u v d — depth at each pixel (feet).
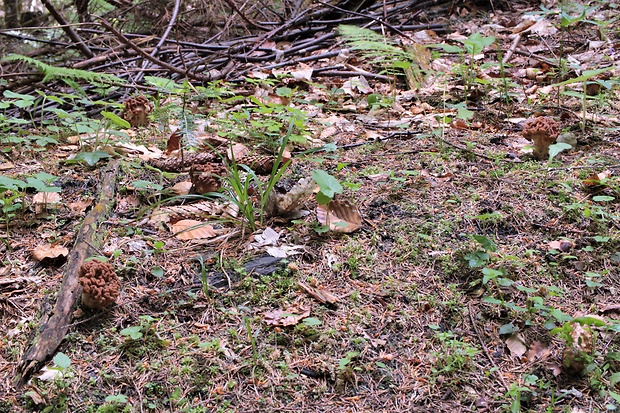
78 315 9.02
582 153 13.70
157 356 8.45
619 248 10.34
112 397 7.60
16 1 27.63
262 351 8.53
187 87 15.53
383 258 10.35
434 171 13.11
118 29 26.48
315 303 9.34
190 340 8.68
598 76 17.94
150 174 13.26
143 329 8.77
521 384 8.07
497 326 9.05
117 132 14.11
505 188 12.19
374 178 12.89
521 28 23.56
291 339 8.71
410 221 11.23
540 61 19.85
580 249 10.39
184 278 9.84
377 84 20.12
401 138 15.28
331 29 26.12
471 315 9.21
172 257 10.33
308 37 26.35
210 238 10.87
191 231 10.96
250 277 9.72
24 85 17.84
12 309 9.23
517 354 8.60
